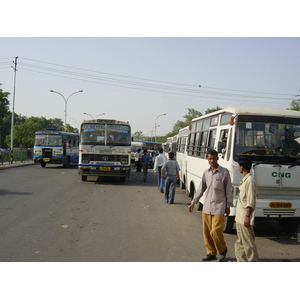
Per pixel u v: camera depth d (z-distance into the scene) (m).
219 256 5.54
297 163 7.24
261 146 7.27
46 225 7.68
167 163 11.39
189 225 8.21
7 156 30.89
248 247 5.08
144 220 8.60
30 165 31.55
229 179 5.59
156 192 14.27
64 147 27.92
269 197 7.16
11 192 12.71
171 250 6.07
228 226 7.50
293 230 7.65
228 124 7.69
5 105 42.38
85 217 8.72
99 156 16.45
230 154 7.24
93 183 16.81
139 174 23.88
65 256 5.54
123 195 13.09
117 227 7.72
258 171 7.05
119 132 16.66
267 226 8.63
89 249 5.96
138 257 5.60
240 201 5.20
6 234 6.82
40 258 5.41
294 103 31.69
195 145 11.02
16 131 72.94
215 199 5.53
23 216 8.56
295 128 7.45
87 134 16.53
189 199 12.55
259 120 7.38
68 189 14.18
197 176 10.23
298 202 7.07
